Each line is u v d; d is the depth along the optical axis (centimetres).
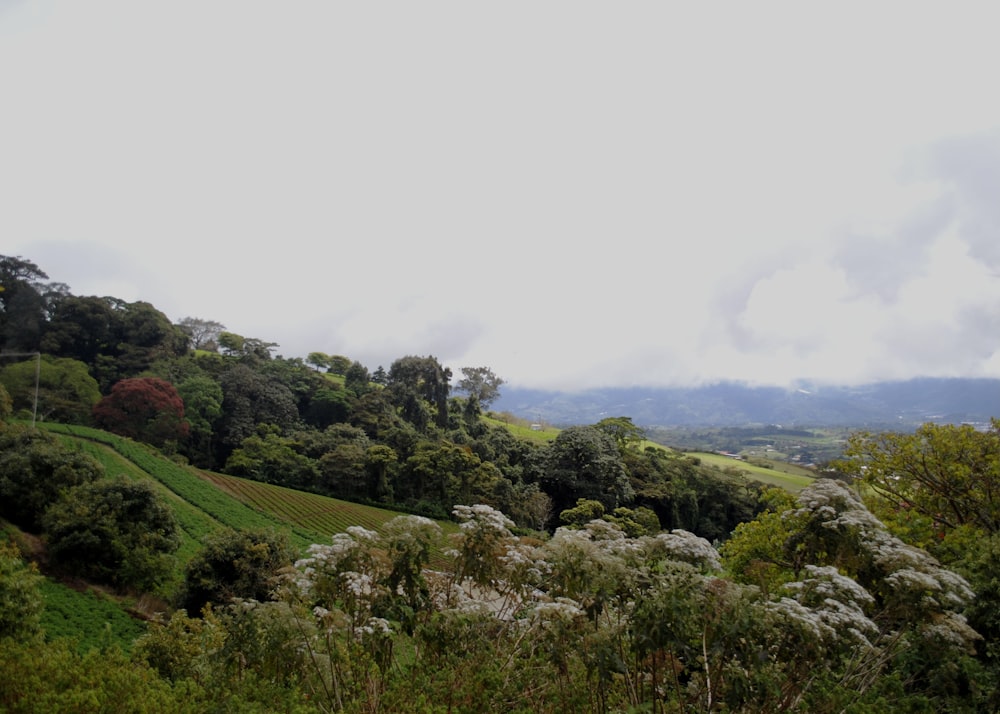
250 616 649
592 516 4638
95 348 6506
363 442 5859
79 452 2862
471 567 748
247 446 5534
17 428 2917
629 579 619
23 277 6325
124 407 5159
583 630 595
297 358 8962
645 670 664
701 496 6012
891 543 727
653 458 6359
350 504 4909
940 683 627
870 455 1491
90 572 2267
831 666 666
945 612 635
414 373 7931
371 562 706
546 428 12056
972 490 1327
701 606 575
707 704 602
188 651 1227
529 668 638
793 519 888
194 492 4100
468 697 580
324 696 659
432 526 723
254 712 578
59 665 699
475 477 5128
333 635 721
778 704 600
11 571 1209
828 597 648
